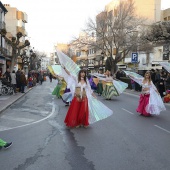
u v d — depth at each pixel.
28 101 16.08
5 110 12.34
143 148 6.29
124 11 35.81
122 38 35.19
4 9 42.09
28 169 4.97
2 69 42.09
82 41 37.44
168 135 7.56
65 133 7.75
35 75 38.97
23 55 42.84
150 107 10.45
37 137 7.29
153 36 20.38
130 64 46.25
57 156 5.70
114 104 14.33
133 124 9.05
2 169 4.98
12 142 6.79
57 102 15.50
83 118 8.41
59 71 16.62
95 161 5.40
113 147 6.37
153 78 19.89
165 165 5.20
